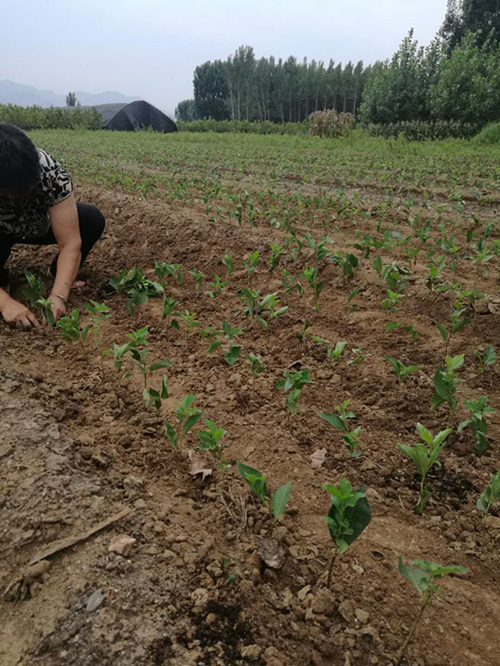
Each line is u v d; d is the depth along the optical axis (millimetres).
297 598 1694
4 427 2326
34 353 3174
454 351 3221
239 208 5555
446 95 20719
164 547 1818
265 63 72188
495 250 4605
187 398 2307
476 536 1989
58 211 3502
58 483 2021
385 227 5719
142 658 1455
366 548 1910
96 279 4402
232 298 4109
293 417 2652
